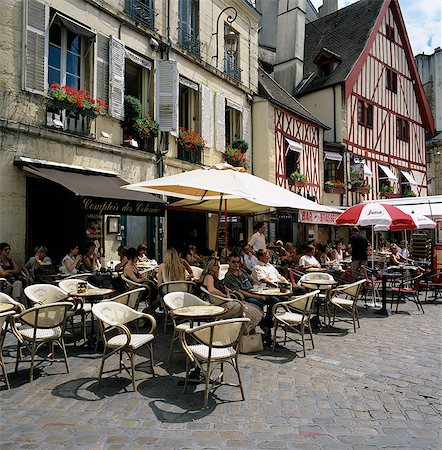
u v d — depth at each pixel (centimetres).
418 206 1235
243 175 645
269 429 327
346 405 376
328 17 2394
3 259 712
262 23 2453
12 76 752
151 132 1069
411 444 307
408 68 2392
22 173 765
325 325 700
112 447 296
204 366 468
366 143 2069
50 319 436
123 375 442
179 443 303
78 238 900
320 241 1820
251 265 909
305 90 2003
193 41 1217
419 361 508
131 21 1016
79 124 895
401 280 899
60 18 840
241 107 1460
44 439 306
